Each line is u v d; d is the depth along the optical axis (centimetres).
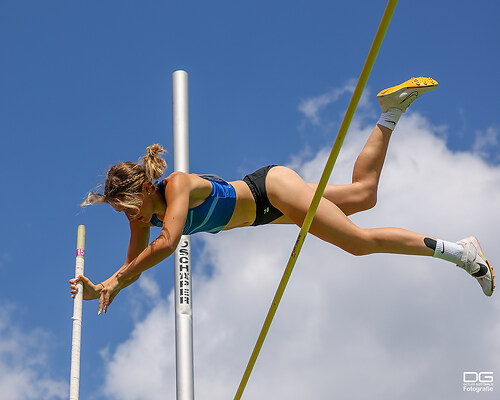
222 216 482
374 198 503
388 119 505
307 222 428
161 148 475
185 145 681
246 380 517
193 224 481
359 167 502
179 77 705
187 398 585
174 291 618
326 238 470
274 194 480
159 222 488
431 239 479
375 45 365
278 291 458
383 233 472
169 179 472
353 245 470
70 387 463
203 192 475
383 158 504
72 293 486
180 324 605
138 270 456
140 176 470
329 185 497
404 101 503
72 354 468
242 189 484
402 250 475
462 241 488
